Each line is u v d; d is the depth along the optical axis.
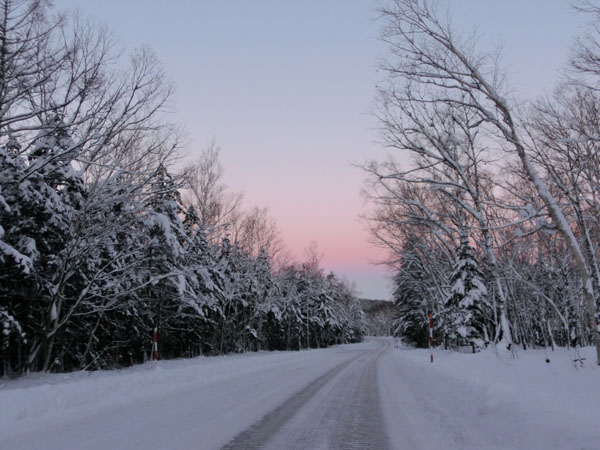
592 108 13.45
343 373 17.67
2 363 14.84
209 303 26.75
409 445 5.80
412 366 17.56
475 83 12.88
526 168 11.72
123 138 15.49
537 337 36.19
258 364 20.86
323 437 6.22
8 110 12.19
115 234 16.28
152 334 24.92
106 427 6.50
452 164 17.30
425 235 28.66
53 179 14.80
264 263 42.00
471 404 7.25
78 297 16.45
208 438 5.95
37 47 11.64
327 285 81.31
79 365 20.38
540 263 26.55
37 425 6.54
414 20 13.06
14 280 13.02
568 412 5.04
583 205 15.66
